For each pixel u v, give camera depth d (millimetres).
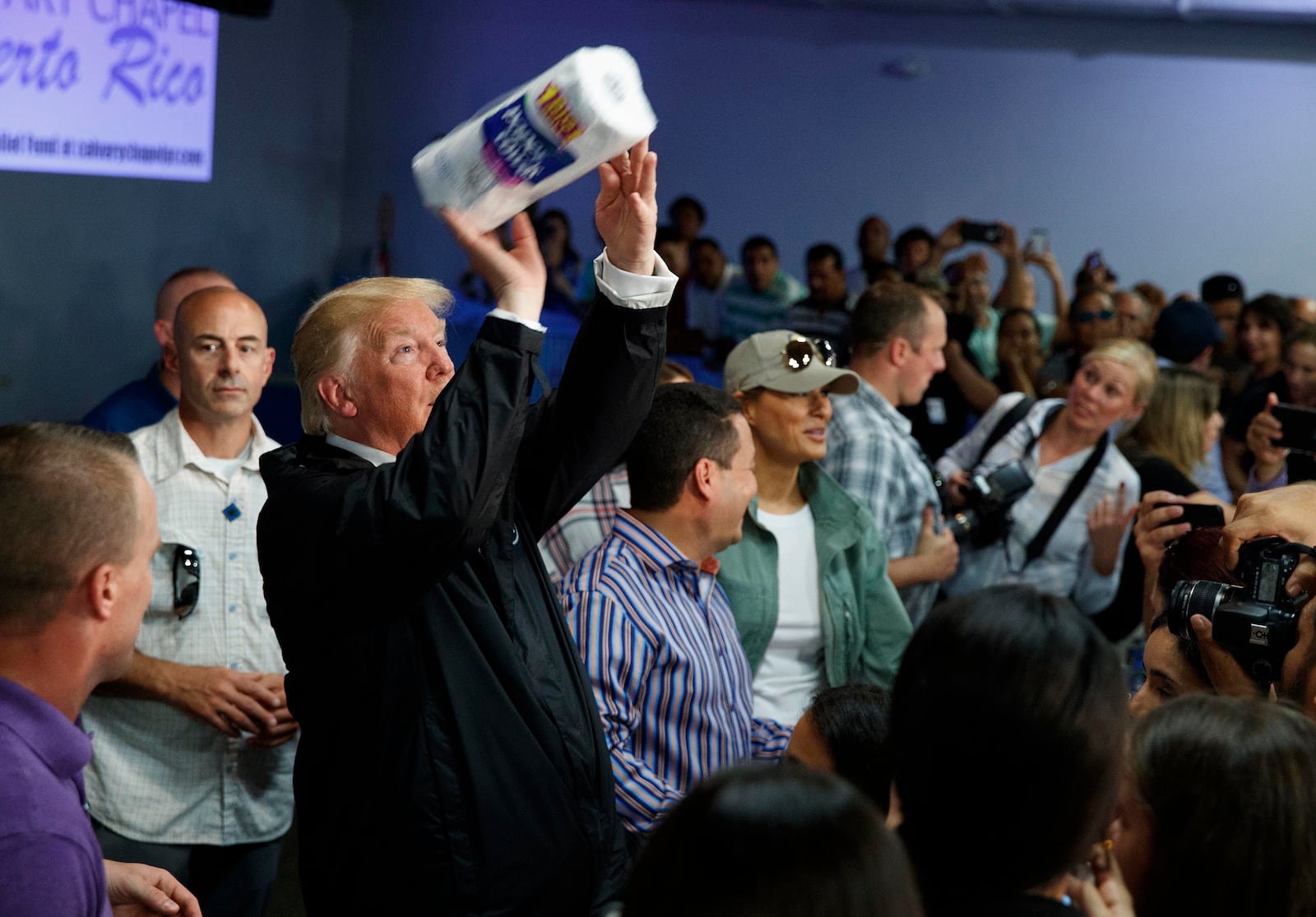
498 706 1493
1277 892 1035
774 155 10148
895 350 3109
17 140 6441
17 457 1182
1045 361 6543
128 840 2270
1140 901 1098
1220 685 1432
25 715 1159
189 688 2201
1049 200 9719
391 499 1339
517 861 1478
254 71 9305
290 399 6324
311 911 1567
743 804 782
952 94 9797
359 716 1493
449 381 1538
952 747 941
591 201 10102
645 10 10195
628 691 1951
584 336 1618
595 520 2674
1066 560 3318
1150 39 9383
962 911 941
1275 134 9242
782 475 2531
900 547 2943
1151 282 9594
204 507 2307
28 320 7281
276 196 9766
